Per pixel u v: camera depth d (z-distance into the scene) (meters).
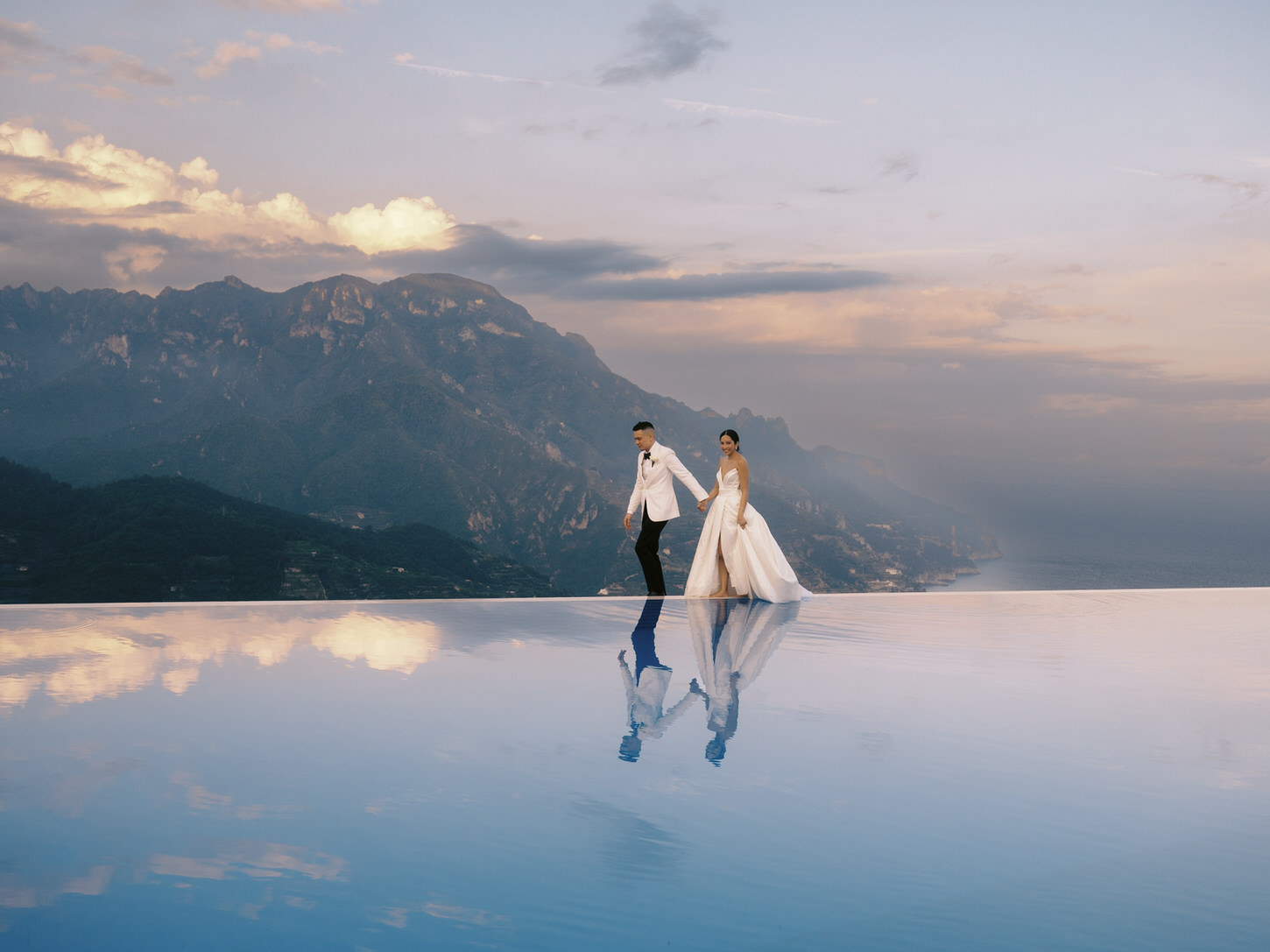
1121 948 1.59
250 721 3.26
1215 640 5.96
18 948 1.54
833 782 2.60
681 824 2.22
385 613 6.63
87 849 2.01
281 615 6.45
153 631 5.62
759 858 2.01
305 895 1.77
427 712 3.44
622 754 2.87
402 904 1.74
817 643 5.48
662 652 4.99
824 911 1.74
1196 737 3.26
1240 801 2.49
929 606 7.82
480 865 1.94
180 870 1.90
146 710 3.42
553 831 2.15
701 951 1.56
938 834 2.19
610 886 1.84
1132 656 5.24
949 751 2.98
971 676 4.44
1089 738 3.21
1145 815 2.36
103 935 1.59
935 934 1.64
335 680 4.09
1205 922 1.71
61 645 4.98
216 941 1.58
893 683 4.21
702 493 8.27
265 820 2.21
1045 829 2.24
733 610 7.20
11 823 2.17
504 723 3.28
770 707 3.62
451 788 2.48
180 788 2.45
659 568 8.37
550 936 1.60
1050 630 6.39
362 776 2.58
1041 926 1.69
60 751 2.82
